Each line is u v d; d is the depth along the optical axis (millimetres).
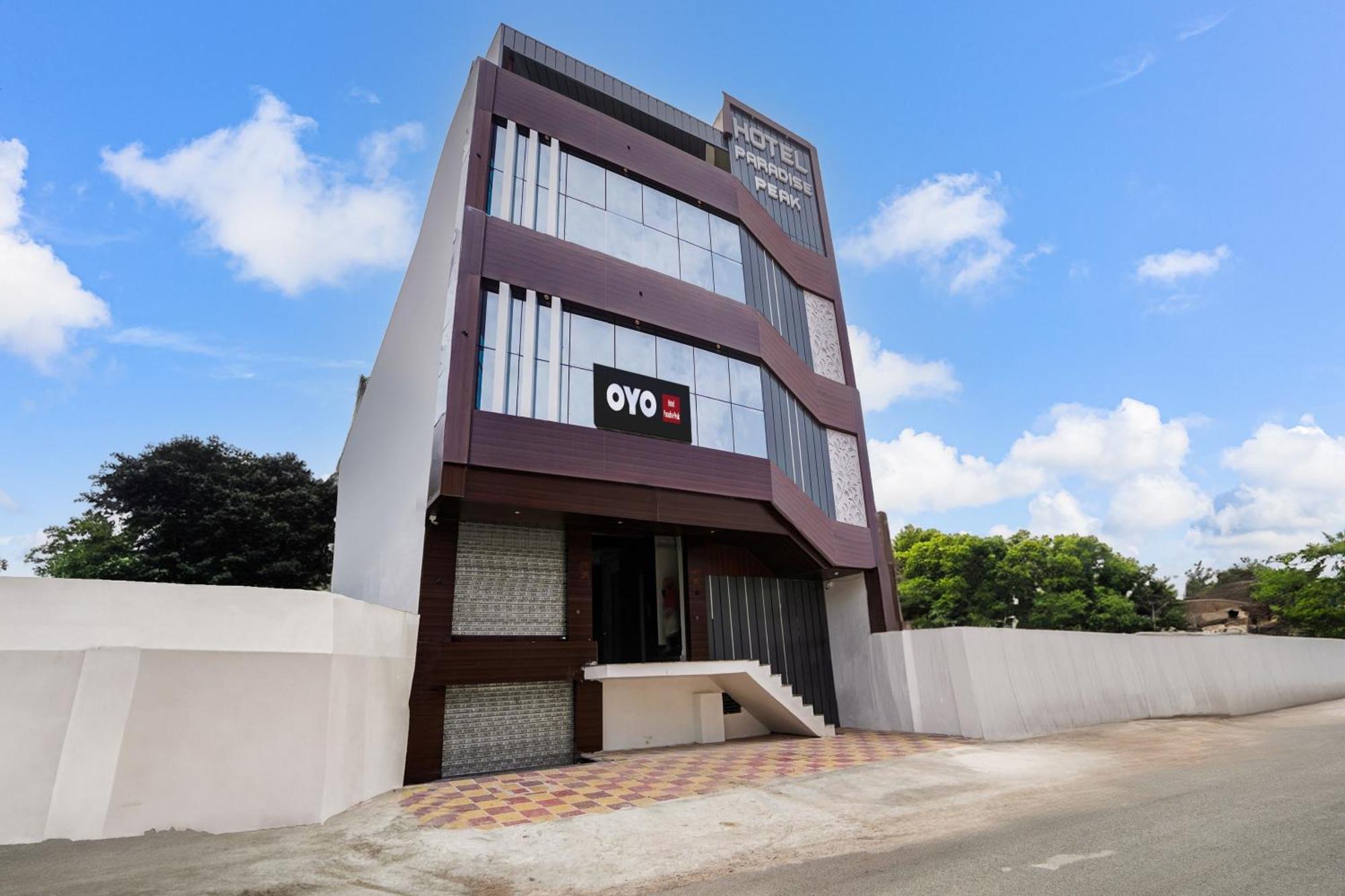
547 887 5230
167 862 5371
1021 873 4883
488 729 11086
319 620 7512
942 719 13539
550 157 13227
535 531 12484
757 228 16812
